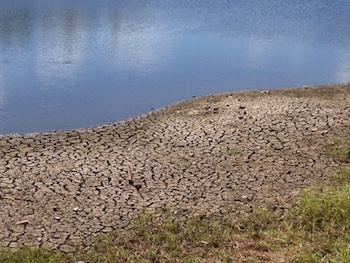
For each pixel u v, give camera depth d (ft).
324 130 28.91
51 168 24.75
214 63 49.21
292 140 27.68
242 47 55.57
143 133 29.81
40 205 21.07
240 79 44.47
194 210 20.47
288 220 19.03
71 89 41.16
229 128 29.84
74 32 60.23
